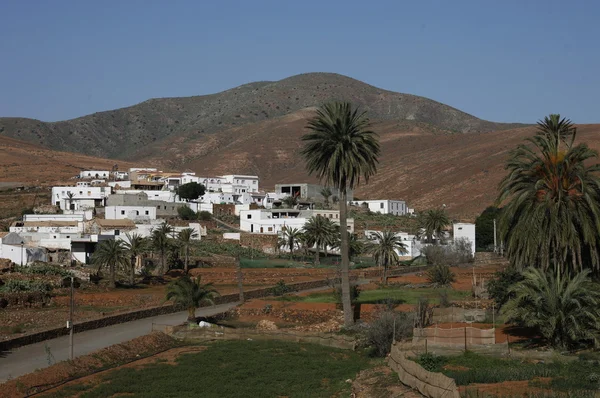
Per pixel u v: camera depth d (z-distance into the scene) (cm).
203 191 17575
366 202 19350
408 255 12850
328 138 6694
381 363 4603
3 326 6081
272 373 4569
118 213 13800
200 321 6725
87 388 4197
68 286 8312
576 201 4775
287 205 17862
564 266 4831
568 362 3834
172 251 10619
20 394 4006
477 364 3934
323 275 10369
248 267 11062
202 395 4006
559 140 5166
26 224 12006
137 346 5438
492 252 12300
